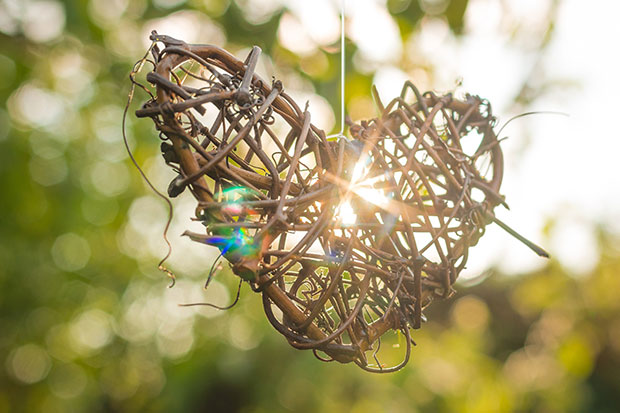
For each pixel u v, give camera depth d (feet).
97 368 12.80
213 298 11.57
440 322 16.79
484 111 3.53
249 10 7.22
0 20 8.52
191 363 11.15
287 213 2.62
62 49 9.07
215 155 2.47
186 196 11.55
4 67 9.54
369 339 2.90
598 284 11.62
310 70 7.02
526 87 7.69
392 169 2.91
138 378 12.87
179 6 7.47
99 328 12.81
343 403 10.41
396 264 2.88
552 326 13.16
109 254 12.21
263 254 2.54
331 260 2.74
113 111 10.53
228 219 2.48
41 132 10.63
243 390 10.98
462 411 11.41
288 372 10.55
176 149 2.40
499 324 17.13
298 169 2.69
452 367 12.01
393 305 3.00
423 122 3.12
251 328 11.10
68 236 11.73
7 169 9.84
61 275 11.73
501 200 3.35
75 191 10.62
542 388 13.56
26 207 10.21
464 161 3.25
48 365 12.46
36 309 11.93
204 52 2.58
